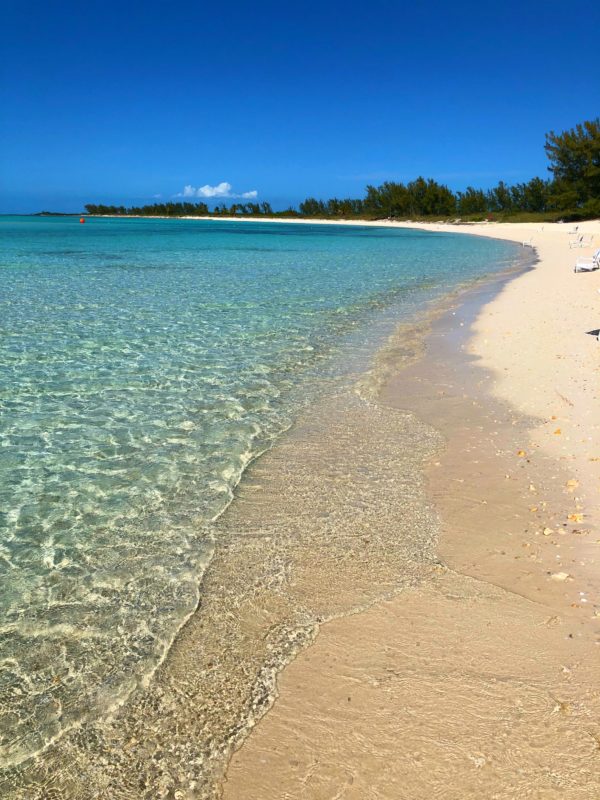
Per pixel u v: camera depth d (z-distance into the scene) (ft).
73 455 23.58
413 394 30.50
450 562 16.19
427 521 18.30
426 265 100.37
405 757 10.43
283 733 11.16
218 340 42.65
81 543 17.80
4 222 410.72
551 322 44.11
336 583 15.55
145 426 26.50
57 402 29.40
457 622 13.79
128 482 21.47
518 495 19.45
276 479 21.49
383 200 373.40
